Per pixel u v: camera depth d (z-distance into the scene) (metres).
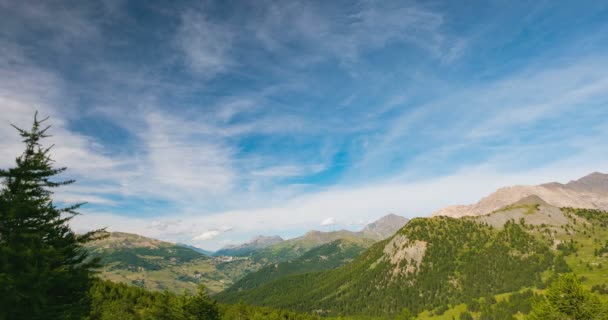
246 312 169.38
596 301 45.84
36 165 26.91
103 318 113.00
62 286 26.52
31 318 22.86
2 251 22.25
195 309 69.56
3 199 25.30
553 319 48.38
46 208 27.23
